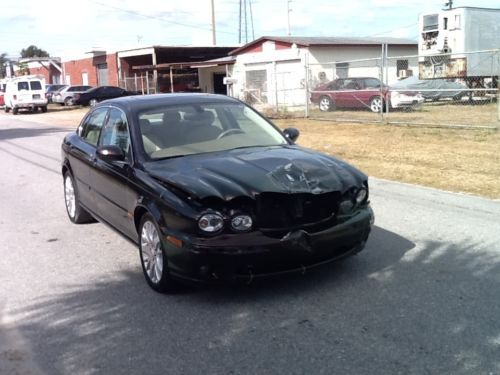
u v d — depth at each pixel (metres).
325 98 23.36
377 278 4.84
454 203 7.47
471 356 3.50
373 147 12.97
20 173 11.58
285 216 4.36
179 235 4.34
